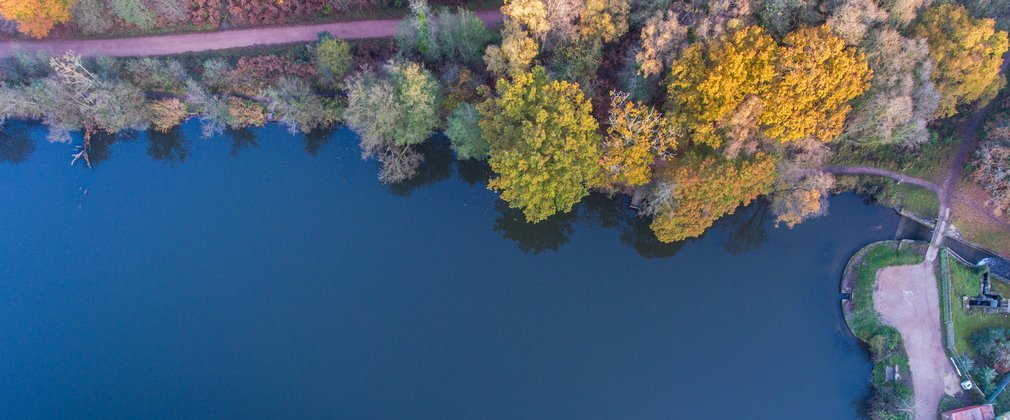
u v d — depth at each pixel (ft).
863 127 252.01
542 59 287.07
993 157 272.51
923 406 261.24
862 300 280.31
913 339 271.69
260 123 315.99
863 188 296.30
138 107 308.81
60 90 293.02
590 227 310.45
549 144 248.52
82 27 320.29
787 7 246.47
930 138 286.25
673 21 241.55
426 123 284.41
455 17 285.23
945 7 243.60
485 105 261.85
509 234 309.63
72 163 318.86
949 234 283.79
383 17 325.01
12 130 320.29
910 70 239.91
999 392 255.70
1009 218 274.77
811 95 229.66
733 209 266.36
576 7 261.03
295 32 323.78
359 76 280.10
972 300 273.75
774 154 254.47
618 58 280.72
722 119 240.12
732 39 238.89
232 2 319.47
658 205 268.41
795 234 298.76
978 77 241.76
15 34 321.93
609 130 254.27
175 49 323.16
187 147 324.60
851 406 272.51
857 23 234.38
